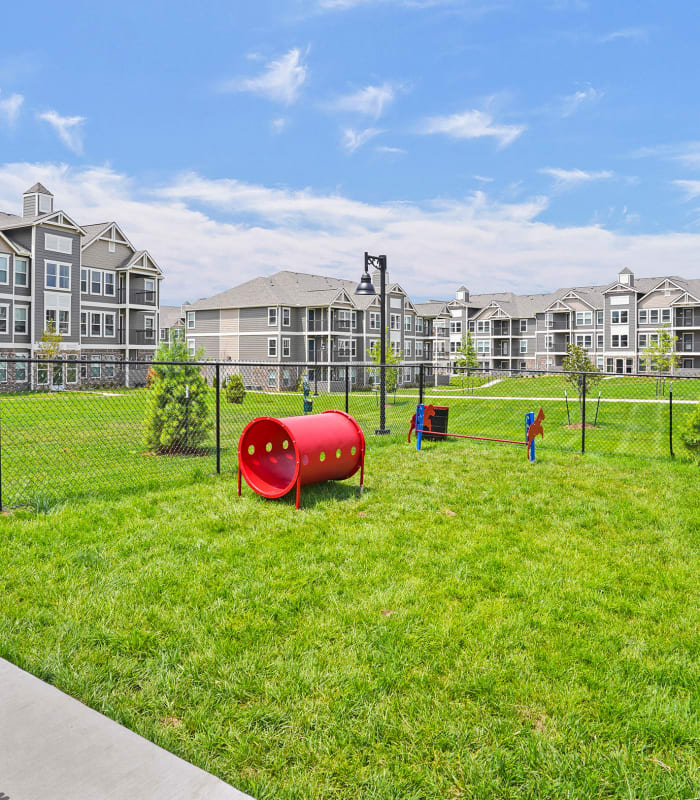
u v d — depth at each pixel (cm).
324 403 2667
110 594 466
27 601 452
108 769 262
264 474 870
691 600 474
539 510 742
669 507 757
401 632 411
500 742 298
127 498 778
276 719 314
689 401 2616
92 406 2150
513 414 2153
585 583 505
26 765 263
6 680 338
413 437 1438
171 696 332
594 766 284
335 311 4888
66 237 3719
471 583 502
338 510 734
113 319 4188
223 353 5062
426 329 6378
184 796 247
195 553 564
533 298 7088
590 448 1301
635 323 5825
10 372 3434
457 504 773
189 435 1211
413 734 303
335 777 274
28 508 716
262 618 428
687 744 302
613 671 366
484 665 369
